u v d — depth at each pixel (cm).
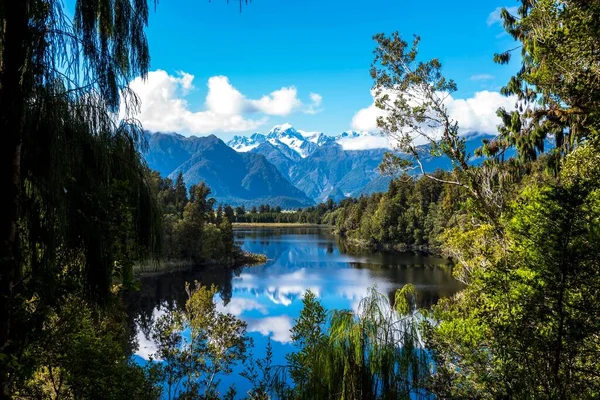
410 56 1656
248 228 17225
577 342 489
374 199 10581
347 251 8419
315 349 516
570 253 479
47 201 379
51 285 379
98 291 425
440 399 535
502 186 1612
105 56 427
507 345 531
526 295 523
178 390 1645
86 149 414
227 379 2064
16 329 373
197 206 6700
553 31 903
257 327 3291
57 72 378
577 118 1115
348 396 473
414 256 7306
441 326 731
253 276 5591
